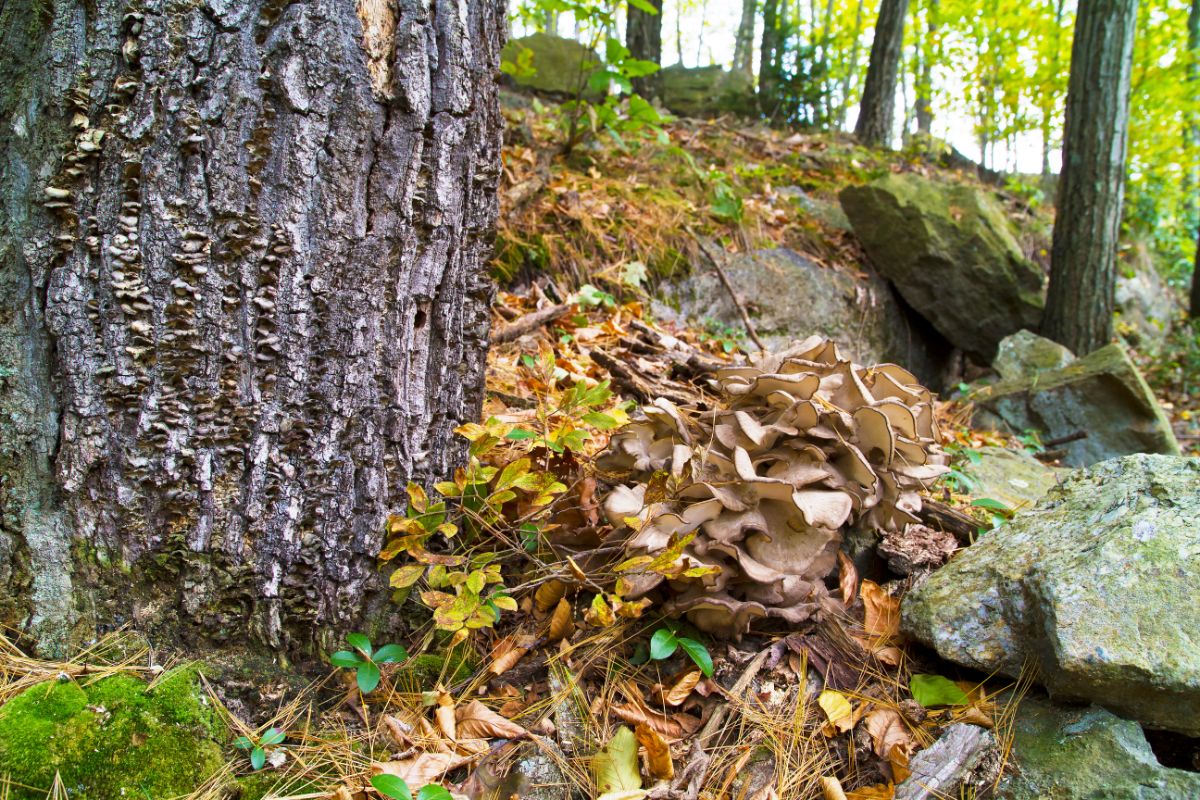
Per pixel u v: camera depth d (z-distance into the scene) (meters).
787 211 6.94
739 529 1.93
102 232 1.61
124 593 1.74
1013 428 5.33
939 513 2.59
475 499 2.14
